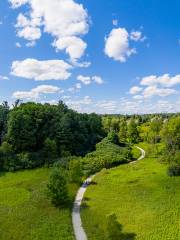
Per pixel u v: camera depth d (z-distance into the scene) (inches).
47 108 4399.6
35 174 3225.9
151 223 1982.0
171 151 3570.4
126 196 2504.9
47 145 3806.6
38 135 4050.2
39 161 3634.4
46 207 2276.1
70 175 2903.5
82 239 1804.9
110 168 3622.0
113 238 1779.0
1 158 3494.1
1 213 2142.0
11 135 3772.1
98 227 1948.8
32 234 1839.3
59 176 2378.2
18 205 2298.2
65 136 4173.2
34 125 4033.0
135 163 3850.9
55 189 2320.4
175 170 2999.5
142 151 4970.5
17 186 2770.7
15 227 1930.4
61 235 1831.9
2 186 2773.1
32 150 3907.5
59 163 3535.9
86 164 3570.4
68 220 2053.4
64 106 5182.1
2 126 4232.3
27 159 3565.5
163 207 2234.3
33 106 4276.6
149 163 3777.1
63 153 3944.4
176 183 2773.1
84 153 4421.8
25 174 3225.9
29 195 2519.7
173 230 1875.0
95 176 3223.4
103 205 2326.5
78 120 4835.1
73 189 2714.1
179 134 3560.5
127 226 1956.2
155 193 2541.8
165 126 4370.1
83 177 3134.8
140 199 2423.7
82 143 4633.4
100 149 4426.7
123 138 6195.9
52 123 4234.7
